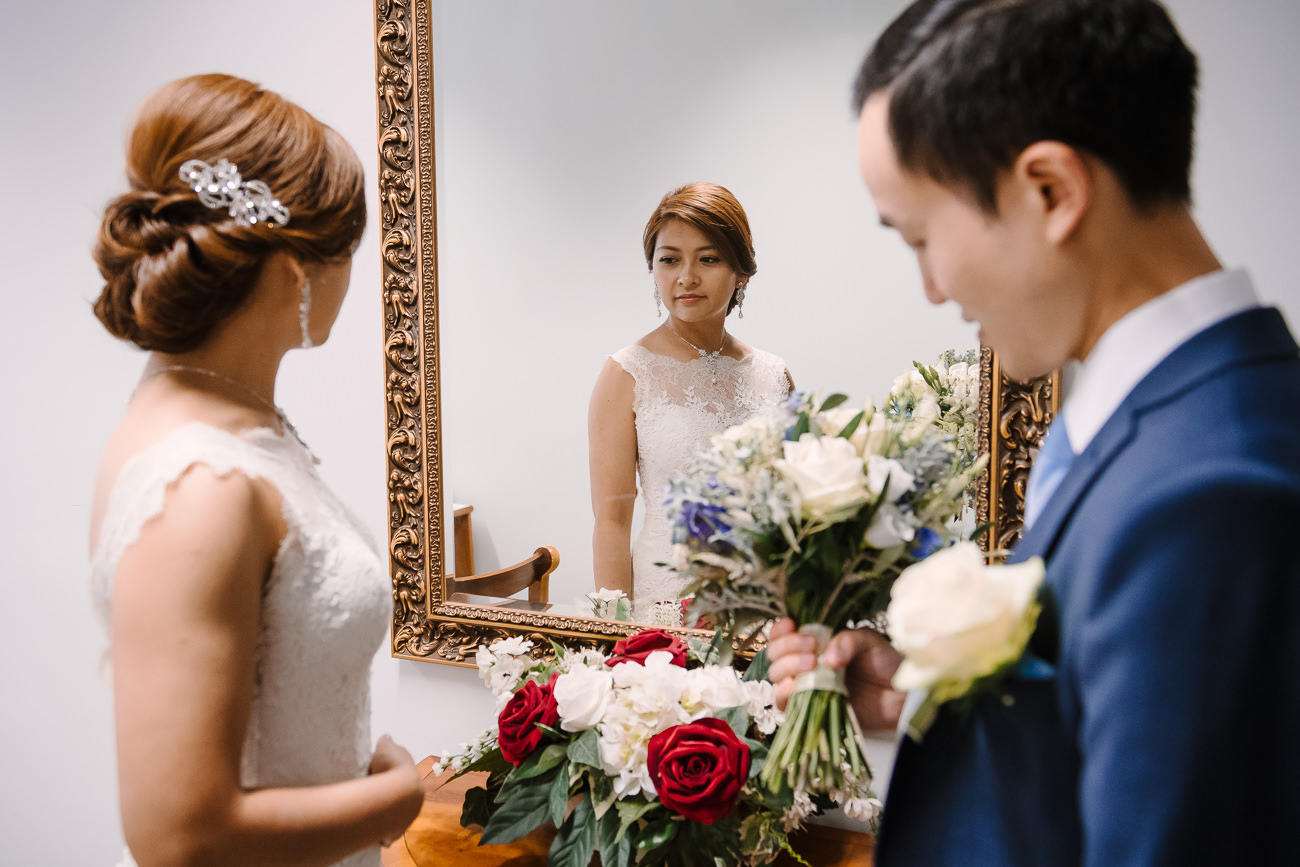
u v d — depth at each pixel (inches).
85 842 74.4
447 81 54.9
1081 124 21.0
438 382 57.1
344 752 36.8
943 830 23.7
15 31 67.1
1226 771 17.8
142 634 28.2
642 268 52.2
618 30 51.2
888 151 24.5
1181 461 19.4
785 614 33.1
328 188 35.0
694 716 41.3
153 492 29.4
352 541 36.3
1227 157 42.9
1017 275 23.1
